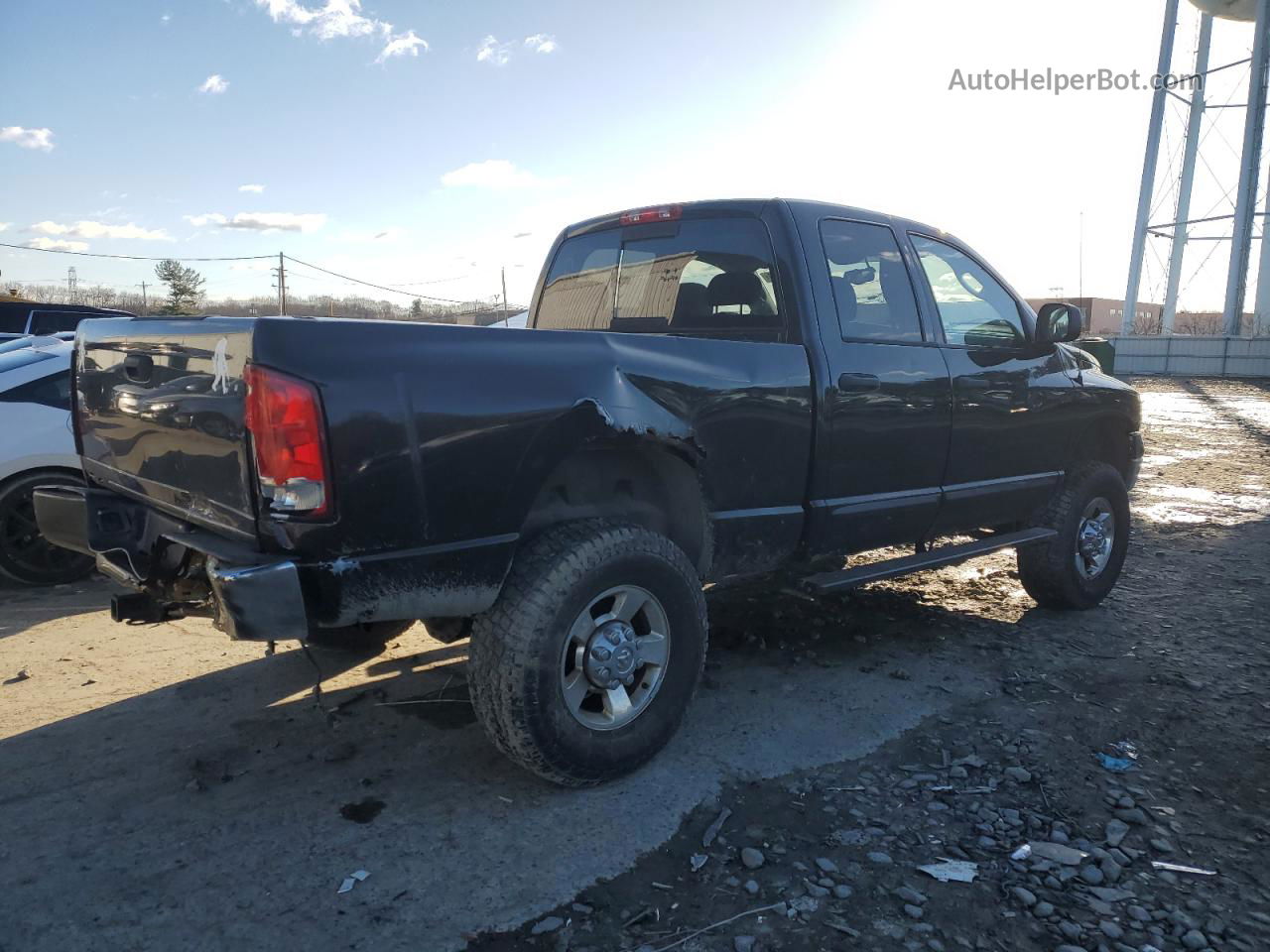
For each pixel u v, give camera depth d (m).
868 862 2.75
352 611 2.63
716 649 4.61
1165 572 6.12
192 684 4.14
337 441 2.55
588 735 3.04
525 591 2.91
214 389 2.69
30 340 7.15
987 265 4.95
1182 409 19.25
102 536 3.34
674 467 3.50
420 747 3.49
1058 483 5.10
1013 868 2.74
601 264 4.74
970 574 6.16
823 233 4.02
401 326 2.72
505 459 2.86
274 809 3.03
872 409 3.98
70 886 2.60
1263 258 37.94
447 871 2.68
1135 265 34.09
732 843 2.85
